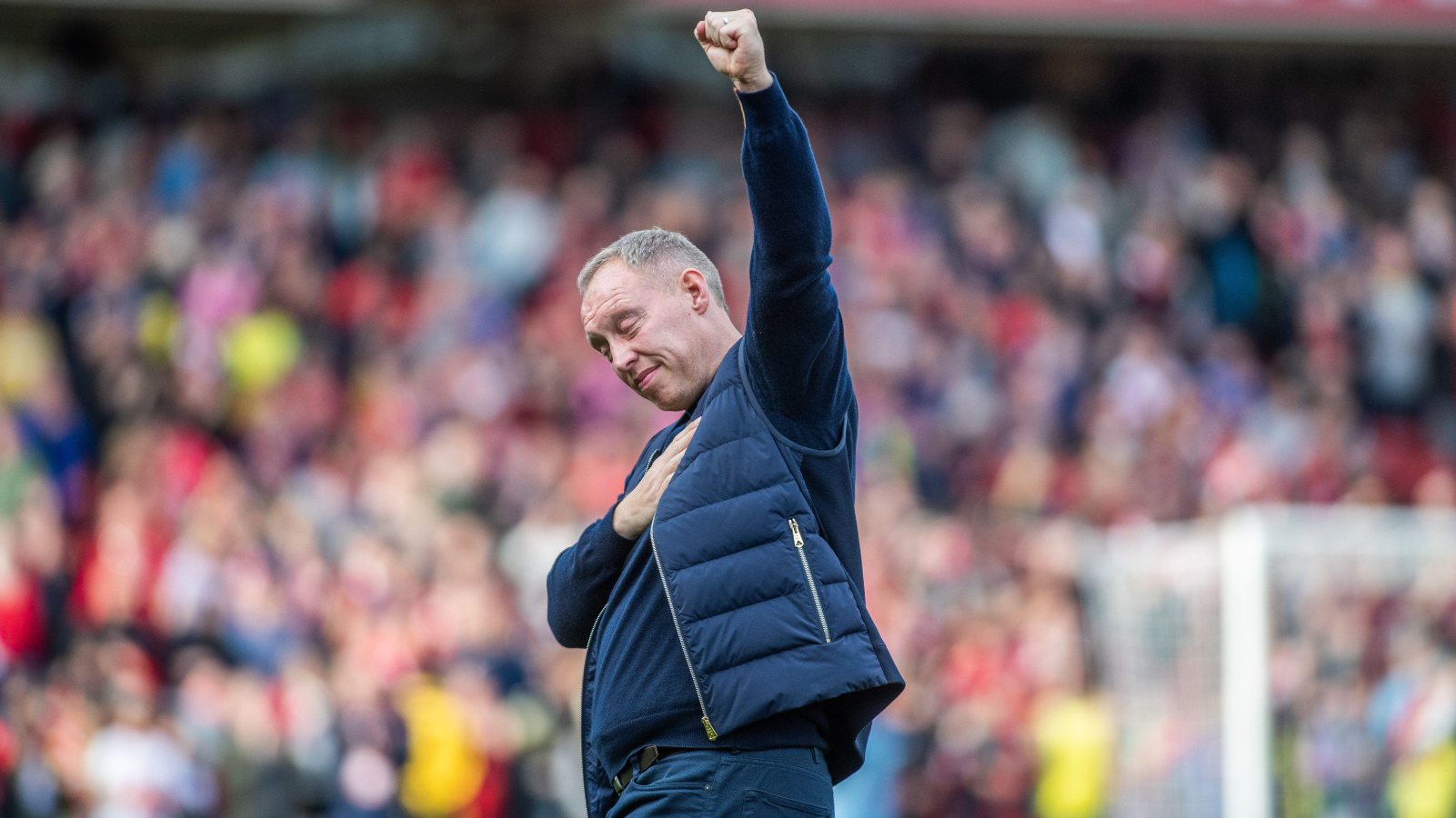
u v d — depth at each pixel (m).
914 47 61.03
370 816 32.28
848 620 12.33
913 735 35.25
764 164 12.09
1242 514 32.81
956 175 57.31
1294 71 63.00
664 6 56.09
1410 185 60.88
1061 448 48.94
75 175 48.78
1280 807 31.91
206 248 47.06
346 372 46.00
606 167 54.41
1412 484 52.94
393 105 56.94
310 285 47.22
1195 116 61.47
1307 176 60.09
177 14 54.84
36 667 34.66
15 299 45.12
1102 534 42.84
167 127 51.00
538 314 48.53
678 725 12.49
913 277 51.41
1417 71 63.28
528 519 39.84
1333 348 54.75
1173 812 33.91
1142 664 34.69
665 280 13.12
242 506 37.69
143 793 30.88
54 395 42.56
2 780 30.41
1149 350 51.03
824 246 12.30
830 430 12.85
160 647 34.44
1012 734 35.56
